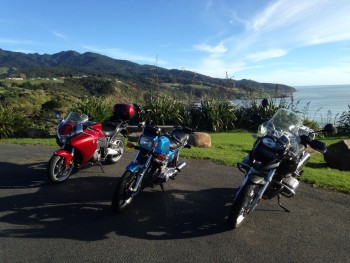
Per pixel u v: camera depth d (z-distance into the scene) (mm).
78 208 5113
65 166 6137
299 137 5277
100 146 6758
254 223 4762
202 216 4961
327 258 3930
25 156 8250
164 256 3832
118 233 4348
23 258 3693
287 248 4113
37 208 5062
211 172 7137
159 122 13922
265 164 4527
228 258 3838
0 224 4488
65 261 3664
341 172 7699
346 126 14055
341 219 4992
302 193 6004
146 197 5621
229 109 14656
